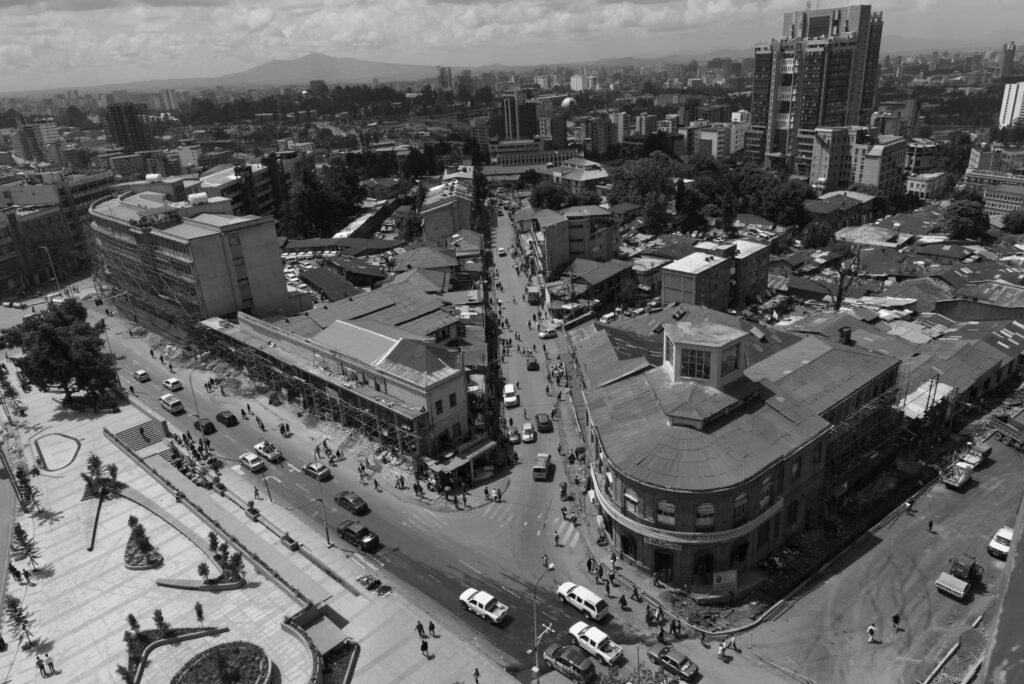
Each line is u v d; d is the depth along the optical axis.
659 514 75.81
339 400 113.75
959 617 71.56
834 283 173.00
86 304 187.62
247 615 74.69
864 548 82.56
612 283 175.88
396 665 68.81
